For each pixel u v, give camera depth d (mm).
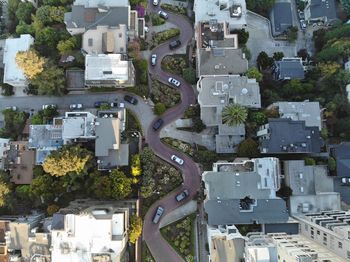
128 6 87625
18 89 91750
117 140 78688
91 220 66562
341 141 85562
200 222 81750
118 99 89562
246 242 67812
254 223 75750
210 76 82625
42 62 83188
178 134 87812
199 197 82812
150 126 88062
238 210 75125
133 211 77188
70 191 81375
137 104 89125
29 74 82875
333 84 89625
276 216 75062
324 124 86062
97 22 87000
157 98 88625
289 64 90500
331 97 87938
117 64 81938
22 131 87688
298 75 89750
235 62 86250
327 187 80375
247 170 78438
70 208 72375
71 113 81125
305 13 99688
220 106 82688
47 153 82188
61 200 81750
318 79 91375
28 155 83438
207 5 90500
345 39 89438
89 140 81812
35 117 85875
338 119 85938
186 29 95312
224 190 76062
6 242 72000
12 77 87000
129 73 82438
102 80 82375
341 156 81062
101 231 66438
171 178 83188
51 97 90438
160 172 83125
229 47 87438
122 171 81062
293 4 102312
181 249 79438
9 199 79125
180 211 82750
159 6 96812
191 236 80688
